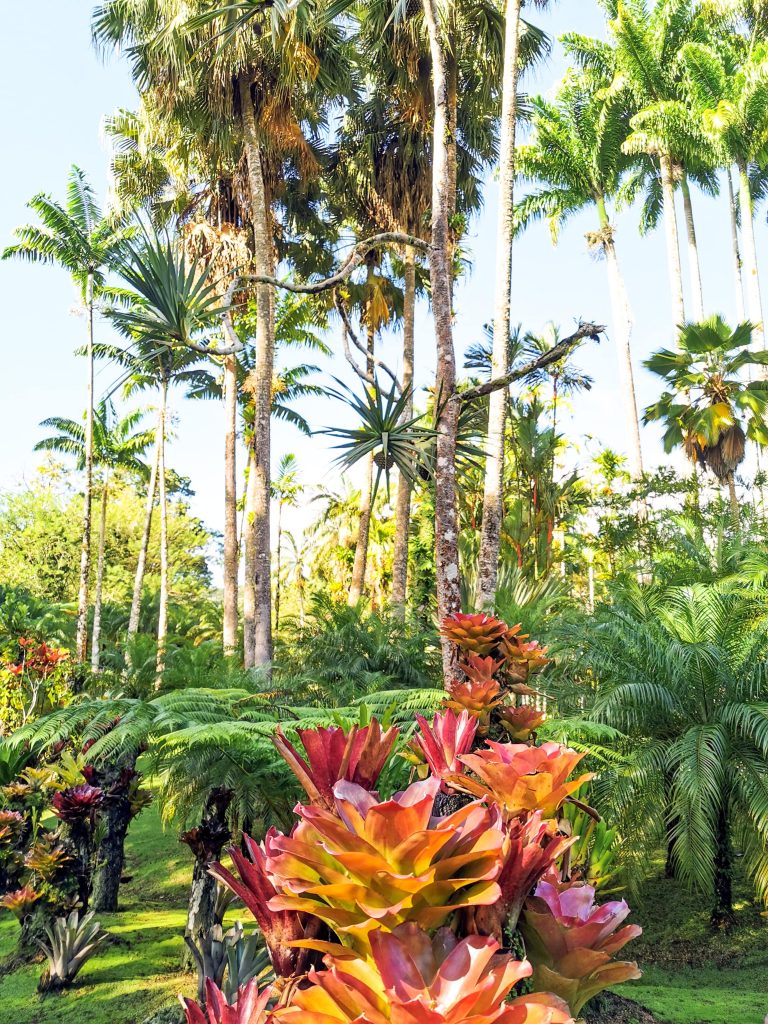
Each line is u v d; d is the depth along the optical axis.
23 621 12.70
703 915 7.80
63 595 35.03
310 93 17.50
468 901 0.81
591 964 0.91
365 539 21.36
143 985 5.62
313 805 0.98
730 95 25.39
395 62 16.61
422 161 20.33
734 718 7.76
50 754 9.26
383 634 11.88
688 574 11.27
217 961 4.64
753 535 12.59
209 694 7.52
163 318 4.95
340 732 1.07
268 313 16.78
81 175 20.77
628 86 27.19
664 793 8.03
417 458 5.71
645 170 30.17
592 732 7.31
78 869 6.64
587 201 29.00
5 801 8.80
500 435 11.14
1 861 8.43
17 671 9.92
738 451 21.05
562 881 1.30
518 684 2.70
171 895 8.75
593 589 18.95
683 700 8.30
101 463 28.41
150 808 12.76
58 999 5.52
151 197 21.16
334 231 22.36
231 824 7.63
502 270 11.90
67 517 35.81
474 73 16.66
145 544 23.59
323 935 0.97
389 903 0.81
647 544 17.50
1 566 33.78
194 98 16.47
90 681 10.05
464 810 0.86
